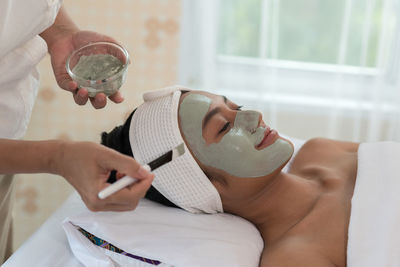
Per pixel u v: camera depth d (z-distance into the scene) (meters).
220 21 2.21
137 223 1.16
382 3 2.02
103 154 0.81
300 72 2.29
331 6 2.19
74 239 1.16
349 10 2.04
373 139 2.15
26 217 2.22
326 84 2.29
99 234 1.13
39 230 1.27
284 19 2.23
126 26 2.05
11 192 1.30
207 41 2.12
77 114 2.12
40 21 1.01
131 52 2.08
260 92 2.16
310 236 1.14
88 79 1.04
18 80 1.08
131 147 1.21
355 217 1.11
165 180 1.18
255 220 1.27
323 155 1.47
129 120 1.27
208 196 1.19
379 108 2.11
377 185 1.18
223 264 1.05
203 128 1.18
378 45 2.05
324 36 2.24
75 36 1.19
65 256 1.19
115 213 1.18
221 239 1.13
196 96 1.24
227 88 2.27
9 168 0.86
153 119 1.21
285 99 2.29
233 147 1.15
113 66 1.05
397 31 2.03
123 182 0.79
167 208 1.25
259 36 2.19
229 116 1.20
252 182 1.16
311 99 2.29
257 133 1.18
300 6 2.21
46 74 2.08
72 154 0.83
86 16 2.04
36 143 0.86
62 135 2.14
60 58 1.17
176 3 2.02
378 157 1.29
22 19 0.98
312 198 1.25
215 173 1.17
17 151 0.85
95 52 1.09
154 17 2.04
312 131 2.32
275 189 1.25
